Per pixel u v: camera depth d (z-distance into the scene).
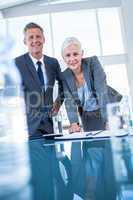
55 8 2.84
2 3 2.97
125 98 1.86
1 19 2.35
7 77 2.12
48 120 1.77
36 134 1.72
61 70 2.00
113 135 0.99
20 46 2.11
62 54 2.12
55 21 2.60
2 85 2.13
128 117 1.16
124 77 2.86
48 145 0.88
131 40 3.03
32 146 0.88
